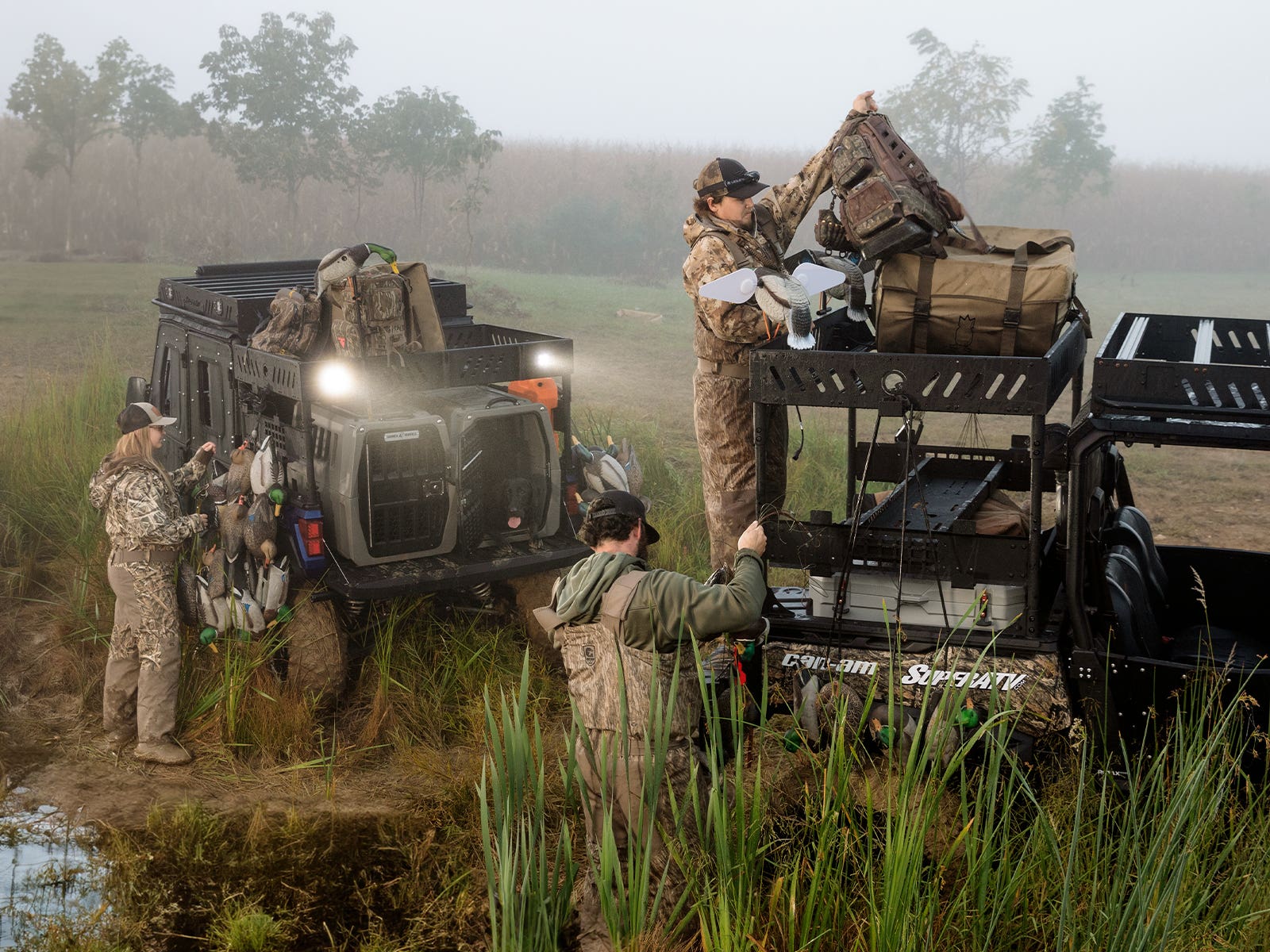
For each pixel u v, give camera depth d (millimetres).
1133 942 2908
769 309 4039
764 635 4090
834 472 9156
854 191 3914
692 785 3273
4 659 5891
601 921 3594
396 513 5309
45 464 8195
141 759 4949
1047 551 4406
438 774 4820
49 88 31094
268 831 4398
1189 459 11508
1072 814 3650
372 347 5613
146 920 3787
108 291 20938
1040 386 3729
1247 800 3699
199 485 5492
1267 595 5188
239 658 5238
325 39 32312
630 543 3715
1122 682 3887
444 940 3705
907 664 3955
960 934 3164
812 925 3279
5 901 3877
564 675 5668
